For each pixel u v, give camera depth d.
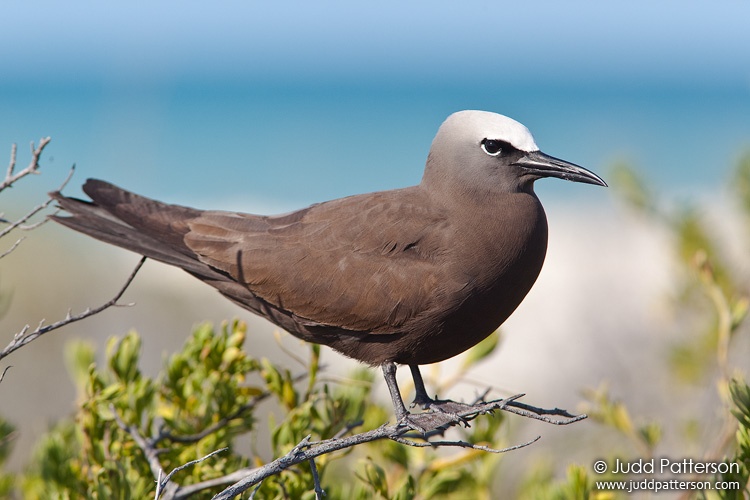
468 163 10.50
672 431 14.51
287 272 10.55
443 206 10.54
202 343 10.20
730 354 14.15
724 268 14.58
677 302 15.01
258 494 9.45
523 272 10.31
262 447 17.66
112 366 9.96
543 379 18.97
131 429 9.51
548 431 16.50
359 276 10.30
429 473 10.41
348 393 10.42
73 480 9.75
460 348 10.55
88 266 25.53
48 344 21.38
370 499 9.88
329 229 10.65
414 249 10.30
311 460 7.98
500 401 8.59
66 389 19.91
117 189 11.42
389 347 10.44
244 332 10.12
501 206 10.39
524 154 10.41
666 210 15.48
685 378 14.57
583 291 19.14
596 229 25.69
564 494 9.77
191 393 10.06
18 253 24.62
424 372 19.83
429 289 10.09
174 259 11.09
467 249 10.16
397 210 10.55
